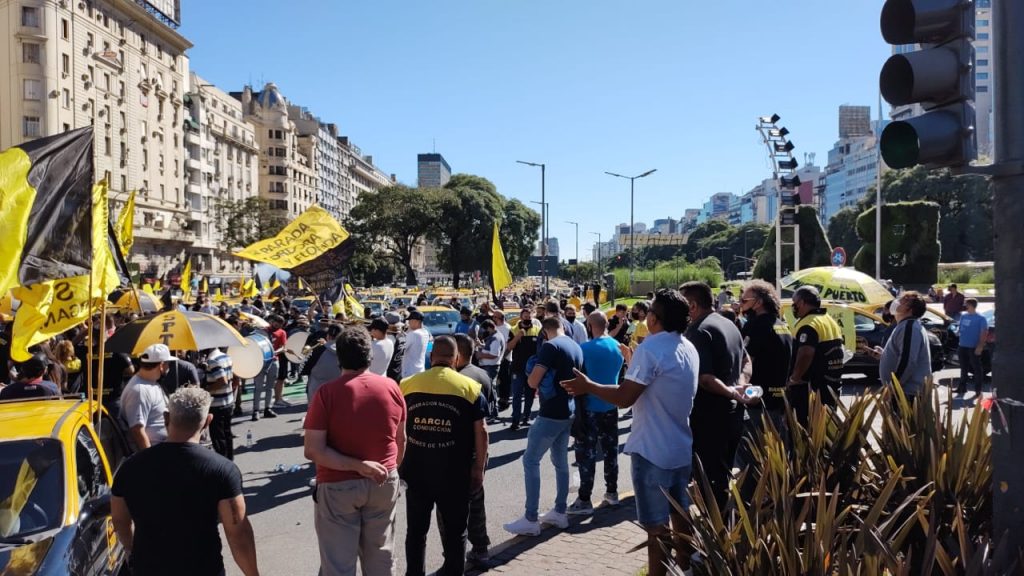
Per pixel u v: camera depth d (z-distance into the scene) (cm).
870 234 4353
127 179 6819
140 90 7100
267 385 1284
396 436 435
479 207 8025
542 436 610
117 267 716
